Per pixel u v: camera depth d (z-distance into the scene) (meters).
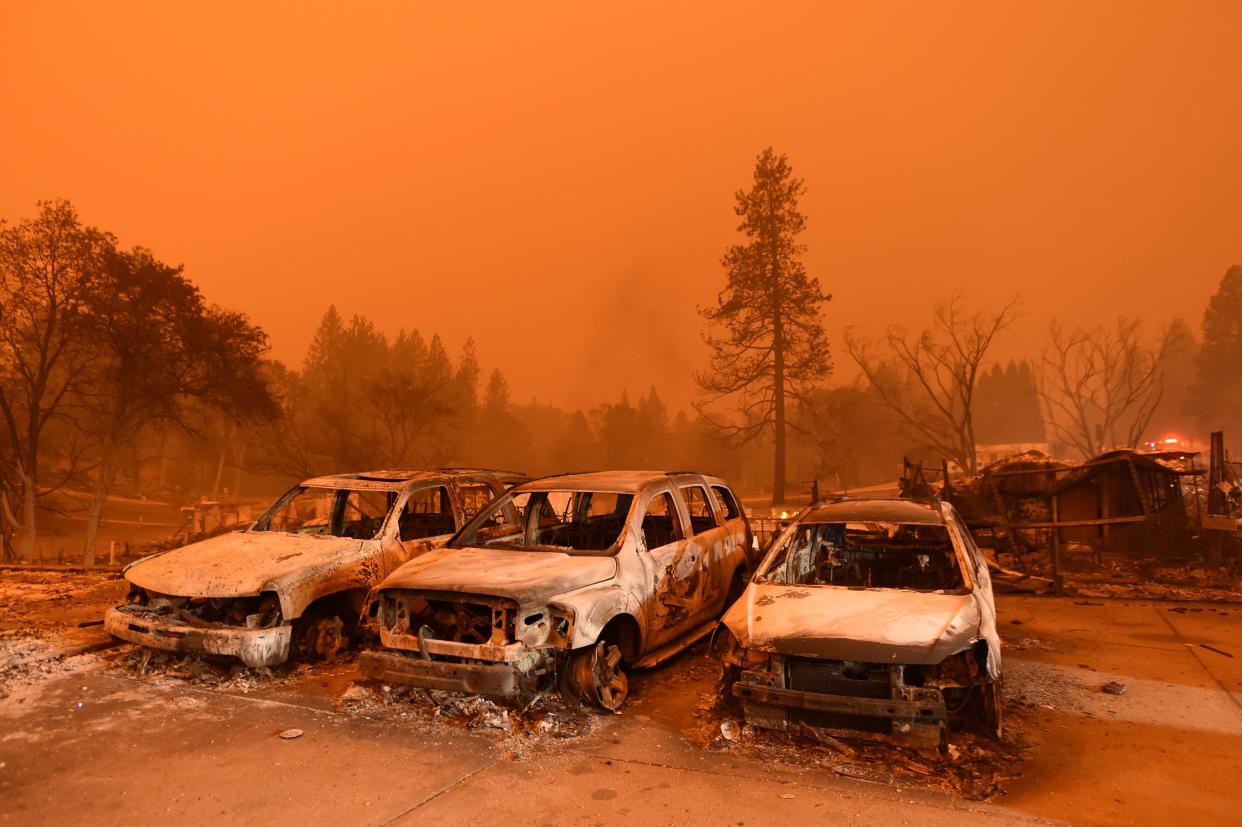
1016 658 7.05
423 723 5.34
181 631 6.20
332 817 4.00
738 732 5.04
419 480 7.95
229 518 38.69
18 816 4.02
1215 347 98.31
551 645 5.28
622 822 3.92
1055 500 12.71
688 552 6.96
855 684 4.84
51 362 30.55
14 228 28.89
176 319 31.94
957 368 45.66
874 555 7.10
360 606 7.04
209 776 4.50
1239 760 4.70
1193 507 13.52
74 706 5.72
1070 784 4.37
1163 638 7.74
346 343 100.12
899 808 4.05
